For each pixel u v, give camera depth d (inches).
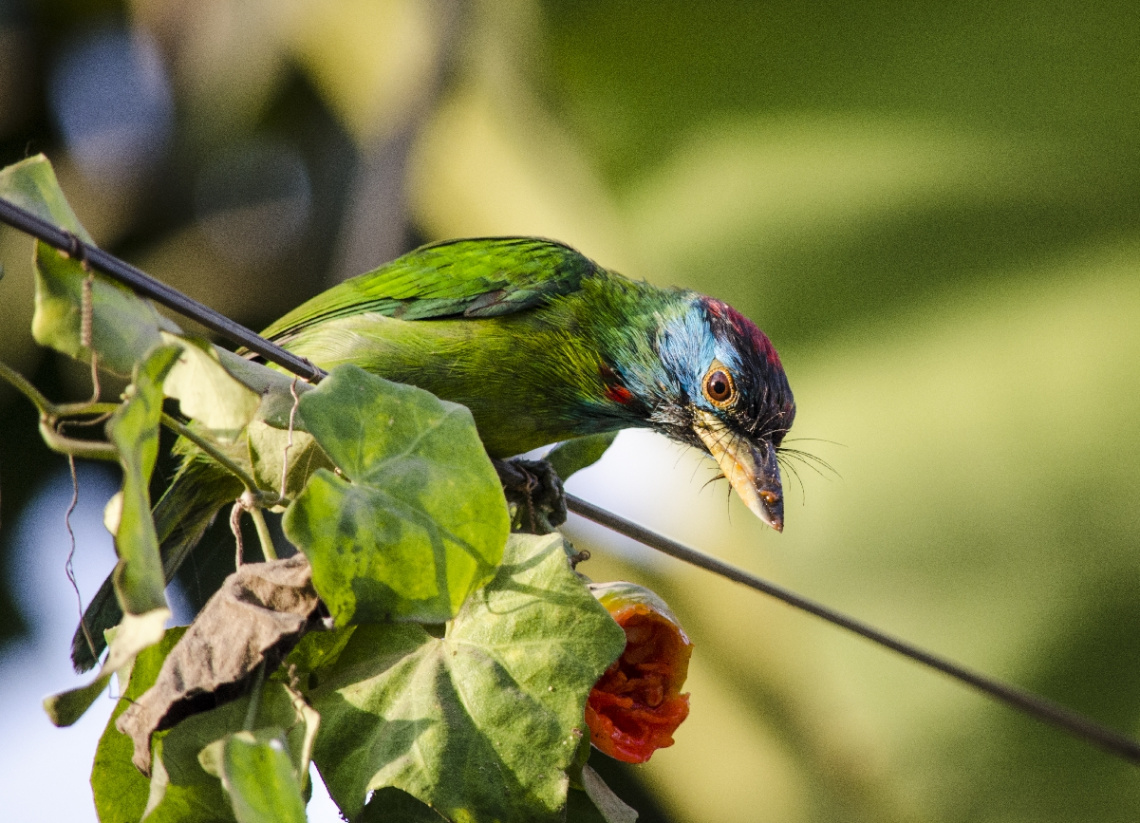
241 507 181.8
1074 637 389.1
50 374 458.3
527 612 186.1
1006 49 413.7
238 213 523.2
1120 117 405.4
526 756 179.6
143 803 191.3
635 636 201.5
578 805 199.9
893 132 419.2
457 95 471.5
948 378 403.5
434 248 364.5
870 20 422.0
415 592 168.9
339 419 169.8
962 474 399.5
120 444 146.6
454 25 468.8
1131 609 380.5
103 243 510.0
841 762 418.9
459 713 182.2
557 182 465.7
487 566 172.6
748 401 344.5
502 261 357.7
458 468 172.9
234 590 172.1
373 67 492.7
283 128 535.2
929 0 417.7
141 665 188.9
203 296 515.8
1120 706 382.9
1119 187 404.8
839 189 420.5
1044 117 410.9
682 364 350.6
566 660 182.7
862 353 410.9
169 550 323.0
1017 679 391.5
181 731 168.4
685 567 438.6
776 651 425.7
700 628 435.8
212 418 170.2
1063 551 389.1
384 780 179.6
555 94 460.4
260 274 522.6
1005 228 410.9
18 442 449.4
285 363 182.7
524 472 272.2
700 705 434.6
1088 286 398.9
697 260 423.8
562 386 356.2
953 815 402.9
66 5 513.3
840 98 426.9
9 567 445.1
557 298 355.3
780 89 430.3
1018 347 399.2
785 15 428.5
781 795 422.3
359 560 166.1
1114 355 392.5
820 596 412.2
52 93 518.9
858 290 414.6
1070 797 390.3
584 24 443.2
